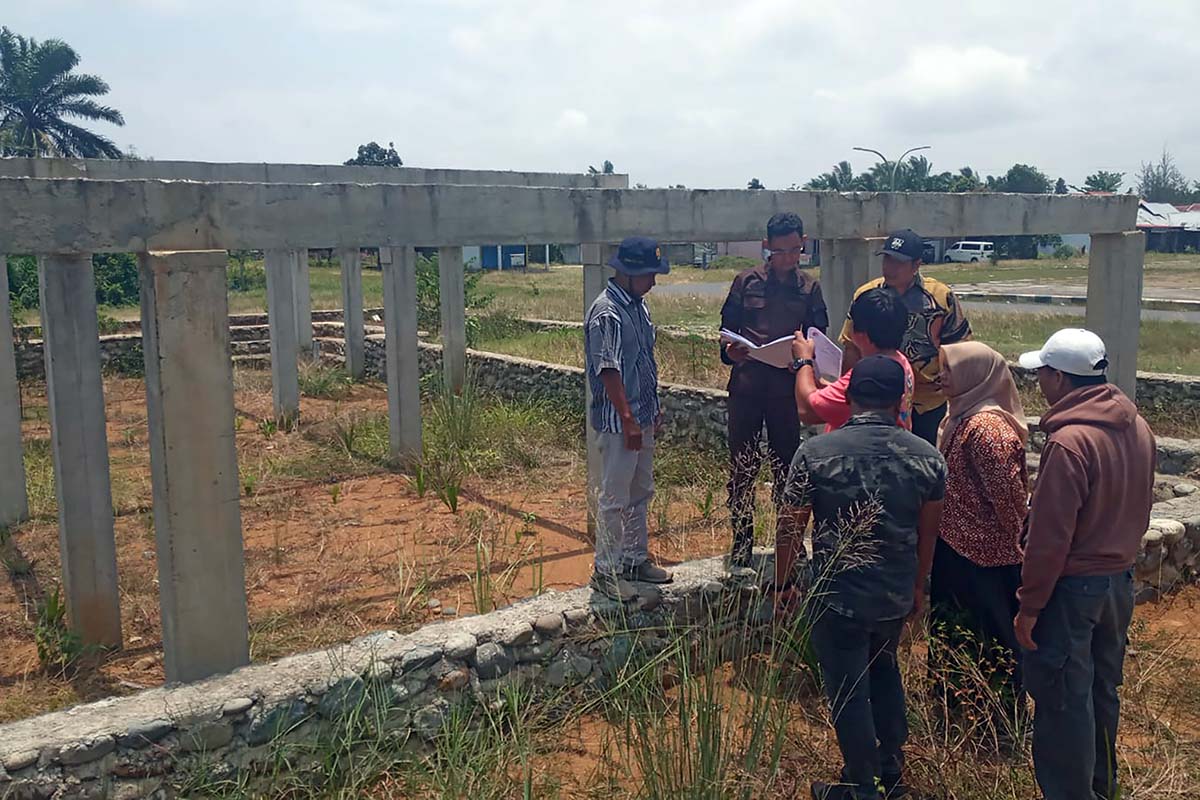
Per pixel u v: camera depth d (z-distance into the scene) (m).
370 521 8.02
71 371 5.38
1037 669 3.36
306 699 3.89
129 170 9.50
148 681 5.21
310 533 7.68
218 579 4.65
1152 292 32.00
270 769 3.78
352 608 5.99
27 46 50.72
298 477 9.49
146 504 8.63
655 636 4.73
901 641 4.57
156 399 4.49
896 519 3.47
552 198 6.27
